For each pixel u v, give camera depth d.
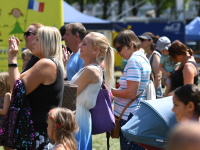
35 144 10.94
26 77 10.88
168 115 10.59
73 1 104.88
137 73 13.71
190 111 9.25
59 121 10.45
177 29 60.59
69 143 10.48
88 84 12.53
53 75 11.00
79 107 12.66
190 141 4.14
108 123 13.02
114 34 57.53
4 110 13.98
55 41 11.42
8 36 27.16
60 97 11.35
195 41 72.88
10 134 10.79
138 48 14.28
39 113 11.01
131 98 13.79
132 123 11.05
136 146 13.80
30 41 13.38
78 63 15.48
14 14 27.14
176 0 69.31
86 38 12.92
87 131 12.59
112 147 20.25
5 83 14.22
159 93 20.41
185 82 15.79
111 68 13.27
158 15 101.94
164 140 10.47
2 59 27.34
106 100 13.12
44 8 27.03
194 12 138.62
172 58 16.30
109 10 112.56
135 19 66.50
